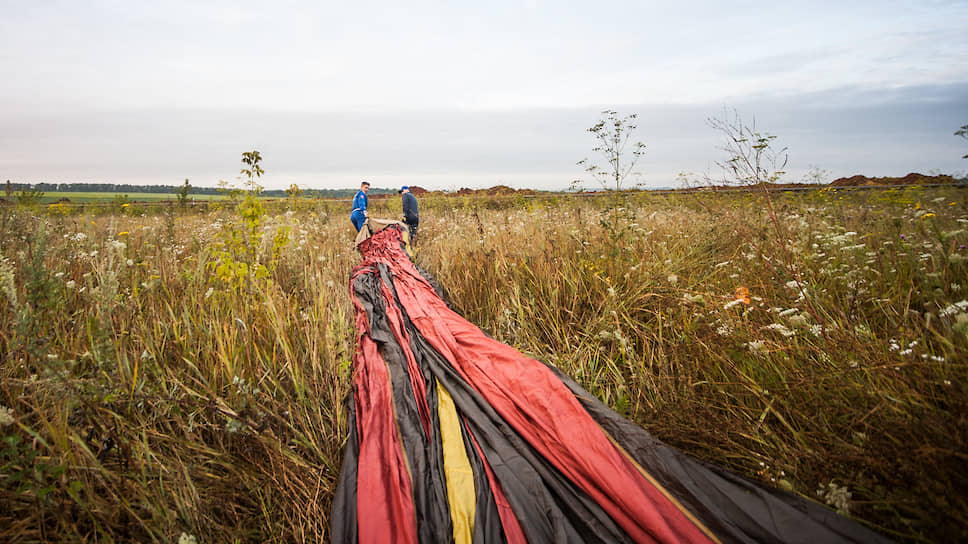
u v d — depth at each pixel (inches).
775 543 64.7
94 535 71.1
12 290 86.8
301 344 135.3
